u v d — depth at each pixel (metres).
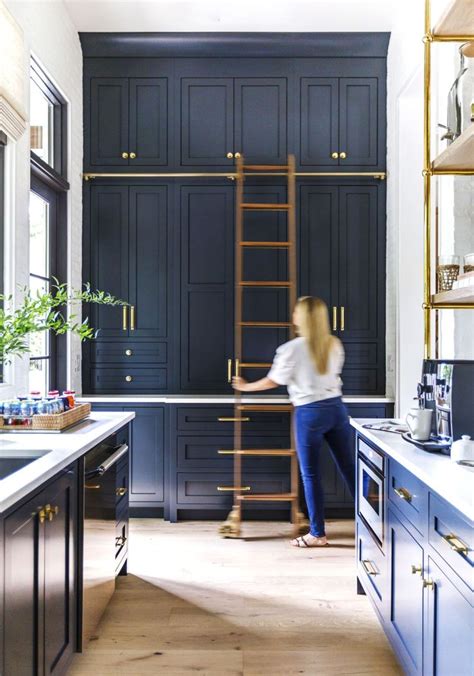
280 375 3.33
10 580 1.45
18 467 1.96
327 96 4.03
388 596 2.12
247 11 3.76
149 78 4.04
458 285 2.04
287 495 3.77
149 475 3.89
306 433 3.34
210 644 2.32
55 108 3.78
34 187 3.40
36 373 3.47
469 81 2.13
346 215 4.04
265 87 4.03
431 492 1.61
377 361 4.04
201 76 4.03
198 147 4.04
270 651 2.27
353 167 4.03
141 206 4.05
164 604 2.67
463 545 1.36
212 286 4.05
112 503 2.61
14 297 2.82
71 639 2.03
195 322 4.05
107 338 4.05
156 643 2.33
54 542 1.83
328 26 3.90
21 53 2.69
